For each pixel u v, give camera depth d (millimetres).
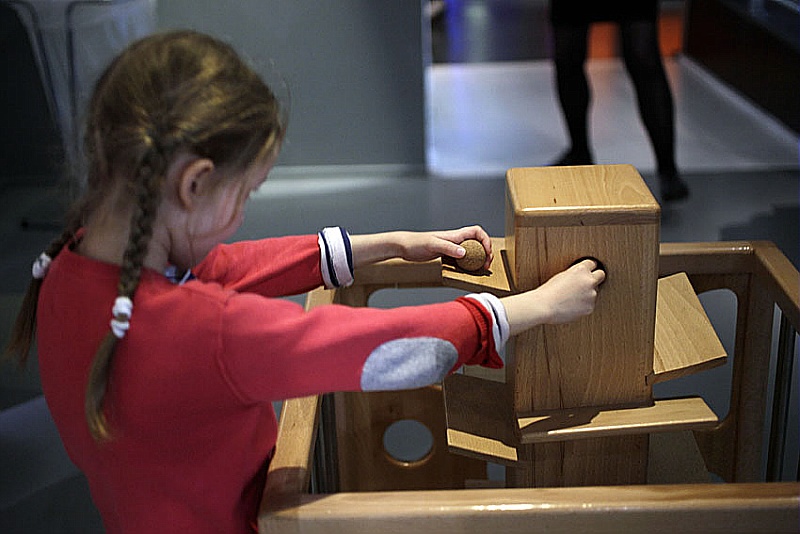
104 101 768
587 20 2875
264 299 792
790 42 3332
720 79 3928
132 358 768
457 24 4273
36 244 2730
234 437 821
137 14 2865
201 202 776
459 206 2975
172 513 834
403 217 2918
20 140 3010
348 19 3035
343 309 803
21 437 1903
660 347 1018
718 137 3463
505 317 831
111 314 777
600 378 976
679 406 979
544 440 952
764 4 3584
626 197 914
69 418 825
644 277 919
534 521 822
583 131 3117
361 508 833
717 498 817
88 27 2803
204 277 1012
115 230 788
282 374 765
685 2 4113
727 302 2295
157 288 776
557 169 1002
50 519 1670
